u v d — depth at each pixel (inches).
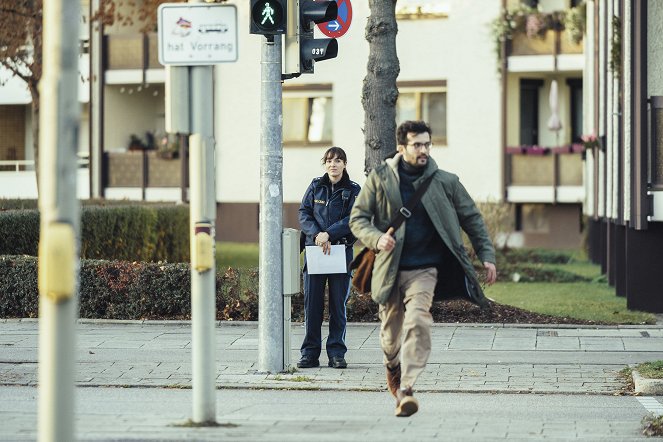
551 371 699.4
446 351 772.0
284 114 2066.9
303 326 900.0
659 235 1043.9
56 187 375.6
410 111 2017.7
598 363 727.7
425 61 2006.6
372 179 527.2
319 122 2048.5
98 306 936.9
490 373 692.1
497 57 1974.7
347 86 2028.8
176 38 508.4
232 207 2105.1
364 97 986.7
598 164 1615.4
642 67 994.7
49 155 376.8
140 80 2113.7
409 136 522.0
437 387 647.8
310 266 689.6
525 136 2048.5
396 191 522.0
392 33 983.6
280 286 674.2
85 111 2192.4
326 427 513.0
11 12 1505.9
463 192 528.4
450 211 522.3
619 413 573.0
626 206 1058.7
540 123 2053.4
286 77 662.5
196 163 502.3
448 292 537.3
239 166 2096.5
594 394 633.0
